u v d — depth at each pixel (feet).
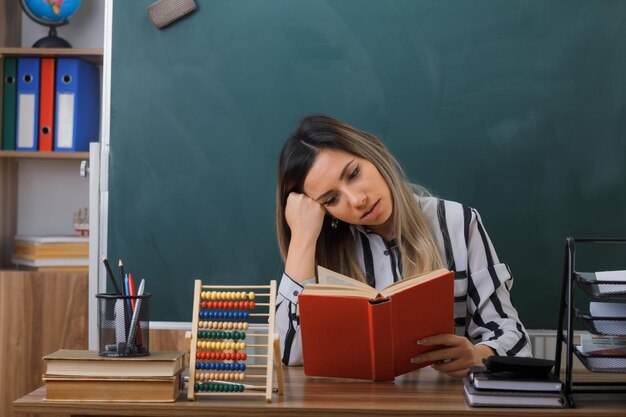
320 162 5.91
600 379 5.34
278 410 4.41
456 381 5.22
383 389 4.94
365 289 4.99
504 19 7.89
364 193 5.91
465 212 6.32
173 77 8.11
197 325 4.78
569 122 7.86
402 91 7.95
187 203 8.09
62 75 8.97
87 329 8.47
